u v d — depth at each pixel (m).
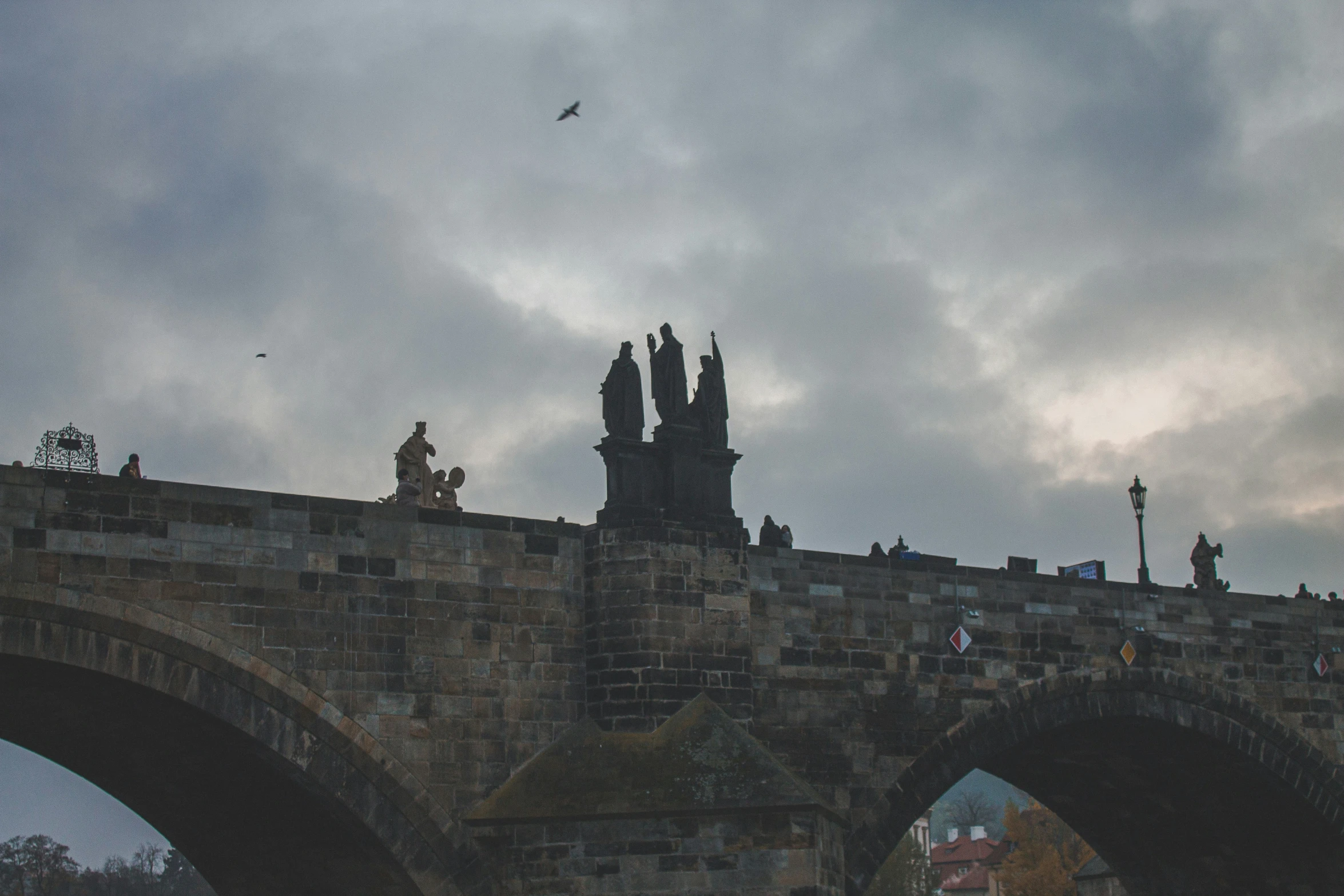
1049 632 67.62
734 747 51.84
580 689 53.88
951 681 63.94
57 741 53.69
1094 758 78.88
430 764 50.28
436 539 51.88
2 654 44.00
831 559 61.66
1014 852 166.00
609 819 49.62
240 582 48.00
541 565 53.94
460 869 49.84
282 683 47.91
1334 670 77.25
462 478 57.12
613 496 55.19
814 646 60.41
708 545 55.75
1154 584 71.81
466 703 51.34
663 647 53.75
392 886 53.72
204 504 47.84
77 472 46.09
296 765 48.00
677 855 49.34
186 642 46.56
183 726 49.00
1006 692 65.44
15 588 44.38
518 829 50.09
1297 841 80.38
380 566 50.56
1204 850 85.81
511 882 49.75
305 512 49.53
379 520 50.81
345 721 48.81
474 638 52.00
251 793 53.06
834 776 59.78
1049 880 154.38
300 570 49.06
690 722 52.97
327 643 49.16
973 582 65.56
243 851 58.84
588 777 50.94
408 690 50.31
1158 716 71.00
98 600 45.47
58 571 45.28
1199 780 79.06
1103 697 69.00
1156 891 90.81
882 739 61.41
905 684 62.56
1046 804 88.81
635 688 53.09
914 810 61.75
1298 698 75.75
